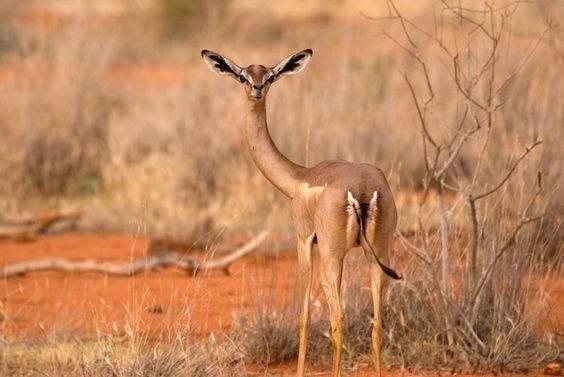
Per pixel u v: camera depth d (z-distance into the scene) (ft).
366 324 38.99
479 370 37.29
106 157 71.97
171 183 65.82
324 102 71.41
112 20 139.23
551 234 43.47
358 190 31.65
